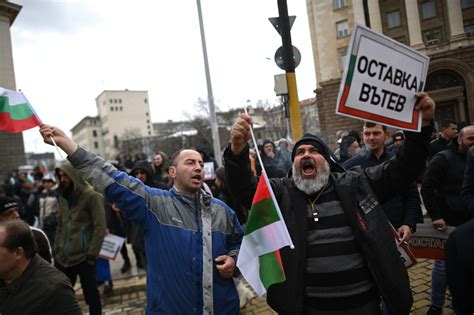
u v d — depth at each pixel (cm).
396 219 332
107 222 657
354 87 197
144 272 637
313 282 215
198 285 231
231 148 228
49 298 205
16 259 207
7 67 2495
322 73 2159
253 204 211
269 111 4375
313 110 4884
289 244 196
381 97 204
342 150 556
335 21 2095
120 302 534
